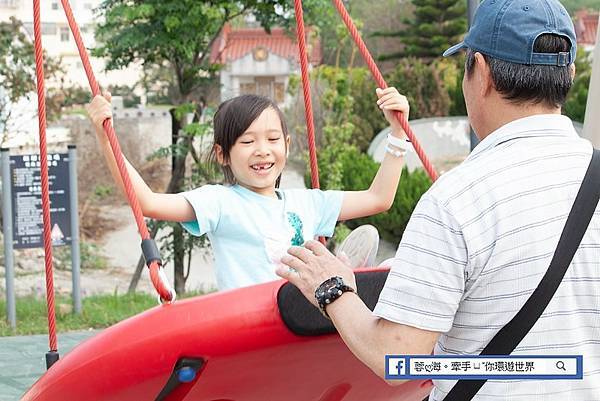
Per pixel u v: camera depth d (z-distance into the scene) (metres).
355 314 1.93
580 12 27.12
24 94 14.01
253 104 2.90
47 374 2.31
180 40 11.77
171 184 12.53
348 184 15.59
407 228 1.88
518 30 1.89
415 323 1.82
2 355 7.00
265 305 2.15
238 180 2.94
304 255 2.04
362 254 2.75
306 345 2.21
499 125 1.97
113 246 15.56
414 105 23.62
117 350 2.16
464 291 1.85
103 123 2.49
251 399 2.41
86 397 2.24
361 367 2.43
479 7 1.99
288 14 12.67
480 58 1.94
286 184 16.72
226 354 2.15
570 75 1.94
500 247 1.82
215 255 2.87
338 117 14.79
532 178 1.87
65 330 8.20
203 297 2.19
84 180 16.17
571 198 1.87
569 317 1.84
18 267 13.91
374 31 29.95
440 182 1.90
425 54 27.92
